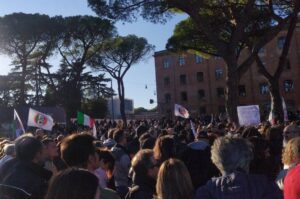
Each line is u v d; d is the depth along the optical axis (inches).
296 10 839.7
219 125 484.7
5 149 245.8
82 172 99.5
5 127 1231.5
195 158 248.1
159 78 2775.6
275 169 245.3
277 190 140.1
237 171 143.0
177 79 2699.3
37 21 1684.3
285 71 2343.8
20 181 175.2
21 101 1841.8
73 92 1878.7
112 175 236.4
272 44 2378.2
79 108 1902.1
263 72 928.9
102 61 1846.7
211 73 2583.7
